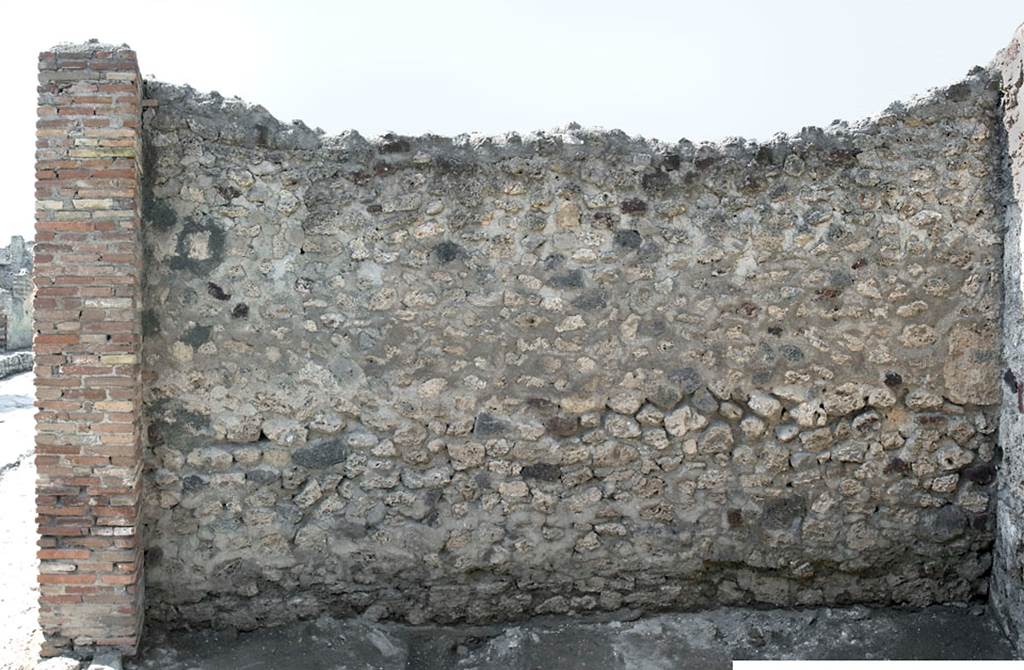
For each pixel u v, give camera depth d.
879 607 3.97
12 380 12.90
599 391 3.86
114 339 3.33
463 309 3.81
